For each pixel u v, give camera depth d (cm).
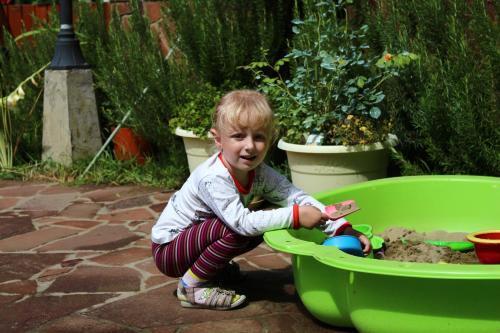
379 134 378
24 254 354
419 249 292
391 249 296
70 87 543
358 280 219
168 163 529
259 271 315
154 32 540
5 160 565
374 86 400
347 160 376
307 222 246
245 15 480
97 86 566
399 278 210
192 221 266
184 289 269
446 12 374
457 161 357
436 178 323
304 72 403
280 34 485
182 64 498
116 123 562
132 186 508
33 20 657
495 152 338
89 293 293
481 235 281
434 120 353
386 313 215
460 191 320
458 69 346
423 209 325
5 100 555
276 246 229
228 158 248
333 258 211
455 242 298
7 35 628
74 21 618
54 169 546
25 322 264
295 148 384
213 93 456
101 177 520
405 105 378
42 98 595
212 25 471
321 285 238
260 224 245
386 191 322
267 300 279
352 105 388
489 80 337
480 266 196
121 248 359
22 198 483
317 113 397
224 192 250
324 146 374
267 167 270
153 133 511
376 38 409
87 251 356
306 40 413
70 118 544
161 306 276
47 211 445
